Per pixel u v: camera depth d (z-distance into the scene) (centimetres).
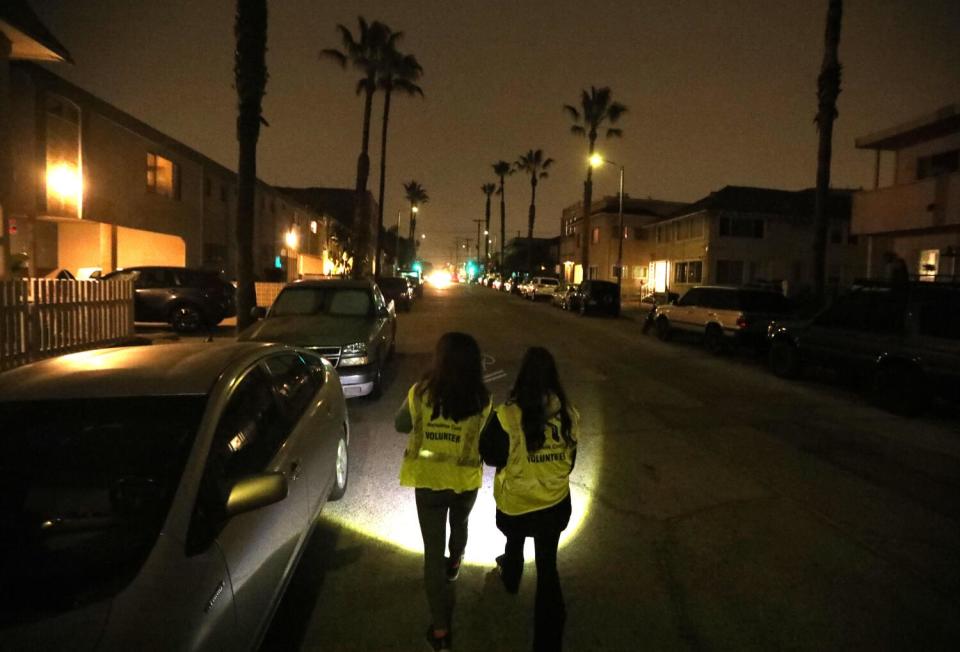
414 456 338
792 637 359
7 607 223
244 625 270
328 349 839
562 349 1588
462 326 2122
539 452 328
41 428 296
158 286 1677
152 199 2247
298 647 344
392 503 541
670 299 2125
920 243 2077
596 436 773
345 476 565
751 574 430
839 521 520
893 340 937
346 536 479
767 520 521
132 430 297
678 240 4169
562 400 337
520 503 329
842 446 743
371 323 949
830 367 1073
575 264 6038
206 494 276
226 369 352
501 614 378
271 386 403
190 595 238
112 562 242
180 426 300
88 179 1856
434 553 340
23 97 1597
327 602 388
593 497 570
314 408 463
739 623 372
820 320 1116
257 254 3400
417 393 341
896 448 739
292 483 357
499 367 1277
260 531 303
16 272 1678
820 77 1655
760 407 951
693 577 425
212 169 2766
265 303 2375
